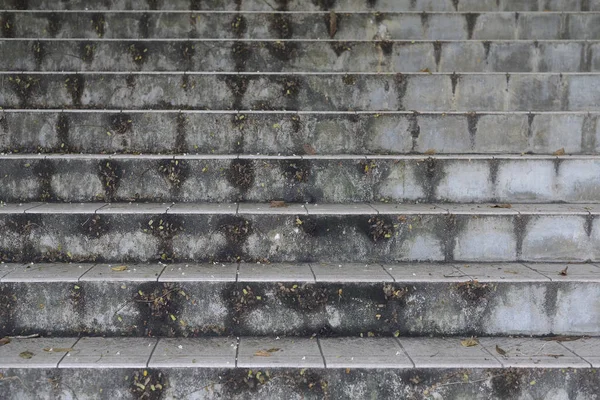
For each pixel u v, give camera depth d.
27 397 2.76
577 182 3.93
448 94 4.53
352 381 2.81
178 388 2.79
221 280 3.13
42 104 4.33
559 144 4.24
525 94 4.57
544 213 3.55
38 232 3.45
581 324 3.20
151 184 3.81
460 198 3.92
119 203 3.77
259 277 3.18
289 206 3.72
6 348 2.93
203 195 3.84
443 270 3.36
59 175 3.79
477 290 3.17
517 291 3.18
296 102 4.43
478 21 5.45
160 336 3.13
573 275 3.26
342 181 3.88
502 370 2.81
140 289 3.12
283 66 4.85
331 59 4.89
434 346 3.04
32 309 3.10
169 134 4.07
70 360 2.80
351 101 4.46
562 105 4.59
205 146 4.09
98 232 3.45
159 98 4.38
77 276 3.15
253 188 3.85
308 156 3.91
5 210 3.46
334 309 3.16
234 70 4.79
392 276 3.22
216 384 2.80
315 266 3.42
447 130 4.20
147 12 5.18
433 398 2.83
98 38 5.10
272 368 2.80
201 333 3.14
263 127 4.11
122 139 4.07
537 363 2.83
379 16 5.36
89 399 2.78
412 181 3.90
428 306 3.18
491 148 4.22
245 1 5.62
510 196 3.93
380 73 4.46
